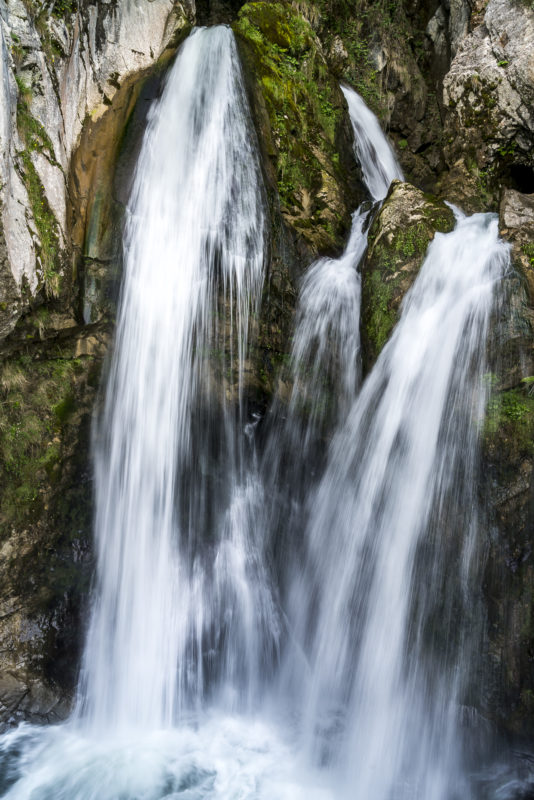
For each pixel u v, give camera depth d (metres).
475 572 4.53
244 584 5.74
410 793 4.42
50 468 5.16
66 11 5.17
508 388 4.64
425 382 4.92
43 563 5.27
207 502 5.70
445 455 4.70
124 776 4.57
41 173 4.73
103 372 5.41
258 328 5.77
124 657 5.36
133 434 5.42
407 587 4.73
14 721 4.94
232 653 5.68
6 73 4.20
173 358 5.53
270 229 5.89
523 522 4.41
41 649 5.24
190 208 5.79
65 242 5.02
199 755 4.85
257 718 5.34
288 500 5.69
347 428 5.36
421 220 5.41
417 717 4.64
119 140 5.72
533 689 4.36
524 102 6.98
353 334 5.64
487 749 4.49
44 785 4.44
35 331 4.98
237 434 5.76
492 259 4.98
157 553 5.43
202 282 5.65
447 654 4.59
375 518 5.00
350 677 4.97
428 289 5.16
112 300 5.45
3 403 4.94
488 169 7.45
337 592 5.16
